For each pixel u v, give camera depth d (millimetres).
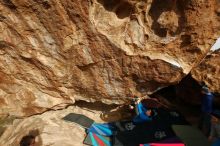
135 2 6074
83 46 6551
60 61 6793
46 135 6734
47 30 6270
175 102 8773
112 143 6938
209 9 6324
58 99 7508
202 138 7105
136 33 6520
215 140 7051
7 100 7375
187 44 6773
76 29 6293
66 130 7043
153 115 7645
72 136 6910
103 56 6719
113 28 6391
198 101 8430
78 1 5902
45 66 6836
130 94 7457
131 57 6734
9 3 5859
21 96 7328
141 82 7234
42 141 6535
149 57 6758
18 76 7047
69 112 7711
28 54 6633
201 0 6145
